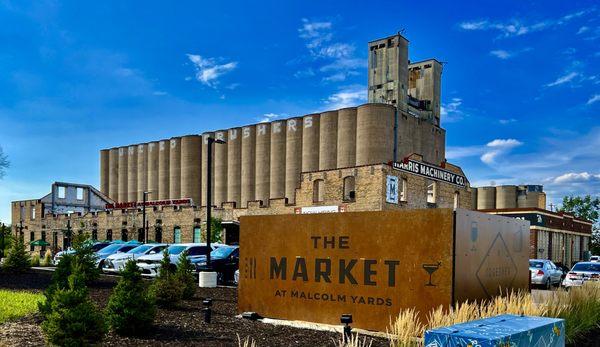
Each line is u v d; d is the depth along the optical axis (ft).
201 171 294.25
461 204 142.72
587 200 257.55
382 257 32.60
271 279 37.86
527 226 39.58
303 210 129.59
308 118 241.96
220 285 68.33
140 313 30.40
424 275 30.78
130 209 191.42
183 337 29.71
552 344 18.60
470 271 31.30
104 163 350.84
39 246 230.27
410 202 121.90
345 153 225.56
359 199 117.50
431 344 15.99
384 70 254.06
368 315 32.91
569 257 189.47
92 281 62.80
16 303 41.96
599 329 35.53
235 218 156.35
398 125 224.74
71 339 25.18
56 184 238.89
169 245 81.51
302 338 29.40
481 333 15.78
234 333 30.96
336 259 34.71
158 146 315.17
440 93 278.67
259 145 264.31
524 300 30.86
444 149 263.29
